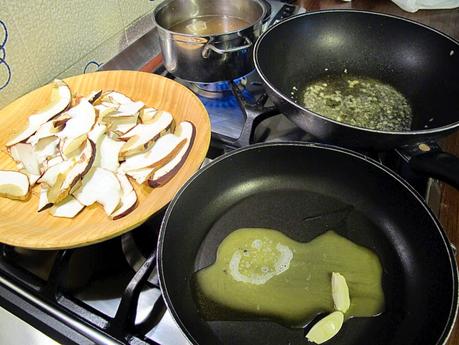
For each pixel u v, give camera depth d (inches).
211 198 18.6
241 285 15.6
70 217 17.9
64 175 18.7
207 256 16.8
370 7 36.7
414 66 23.4
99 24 25.4
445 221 19.0
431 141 17.5
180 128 20.8
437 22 33.8
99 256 17.1
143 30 29.7
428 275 14.8
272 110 21.5
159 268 13.8
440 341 12.1
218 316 14.7
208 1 28.0
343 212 18.2
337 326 14.2
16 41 20.8
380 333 14.1
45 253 17.3
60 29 22.9
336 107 23.0
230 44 22.6
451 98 20.6
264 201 18.8
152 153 19.8
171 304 12.8
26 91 22.6
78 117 21.2
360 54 25.1
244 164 18.8
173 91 22.9
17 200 18.8
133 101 23.0
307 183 19.3
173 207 16.3
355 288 15.4
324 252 16.7
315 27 24.6
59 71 24.1
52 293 15.2
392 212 17.4
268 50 22.5
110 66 27.0
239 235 17.5
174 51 23.1
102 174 19.1
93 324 14.5
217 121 23.7
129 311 14.2
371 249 16.7
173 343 14.1
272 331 14.3
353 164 17.9
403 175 18.6
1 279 16.0
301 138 22.1
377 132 16.1
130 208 17.6
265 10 25.4
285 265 16.3
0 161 20.8
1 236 15.7
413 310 14.5
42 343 14.6
